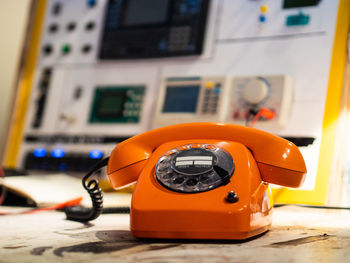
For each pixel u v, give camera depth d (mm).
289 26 1729
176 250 694
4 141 2141
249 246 740
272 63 1730
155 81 1920
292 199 1548
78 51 2121
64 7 2199
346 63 1646
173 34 1888
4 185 1478
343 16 1654
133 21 1996
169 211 795
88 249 698
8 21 2480
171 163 881
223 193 804
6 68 2385
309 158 1573
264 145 932
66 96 2088
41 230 950
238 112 1703
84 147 1979
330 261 590
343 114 1650
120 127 1935
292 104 1658
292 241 803
